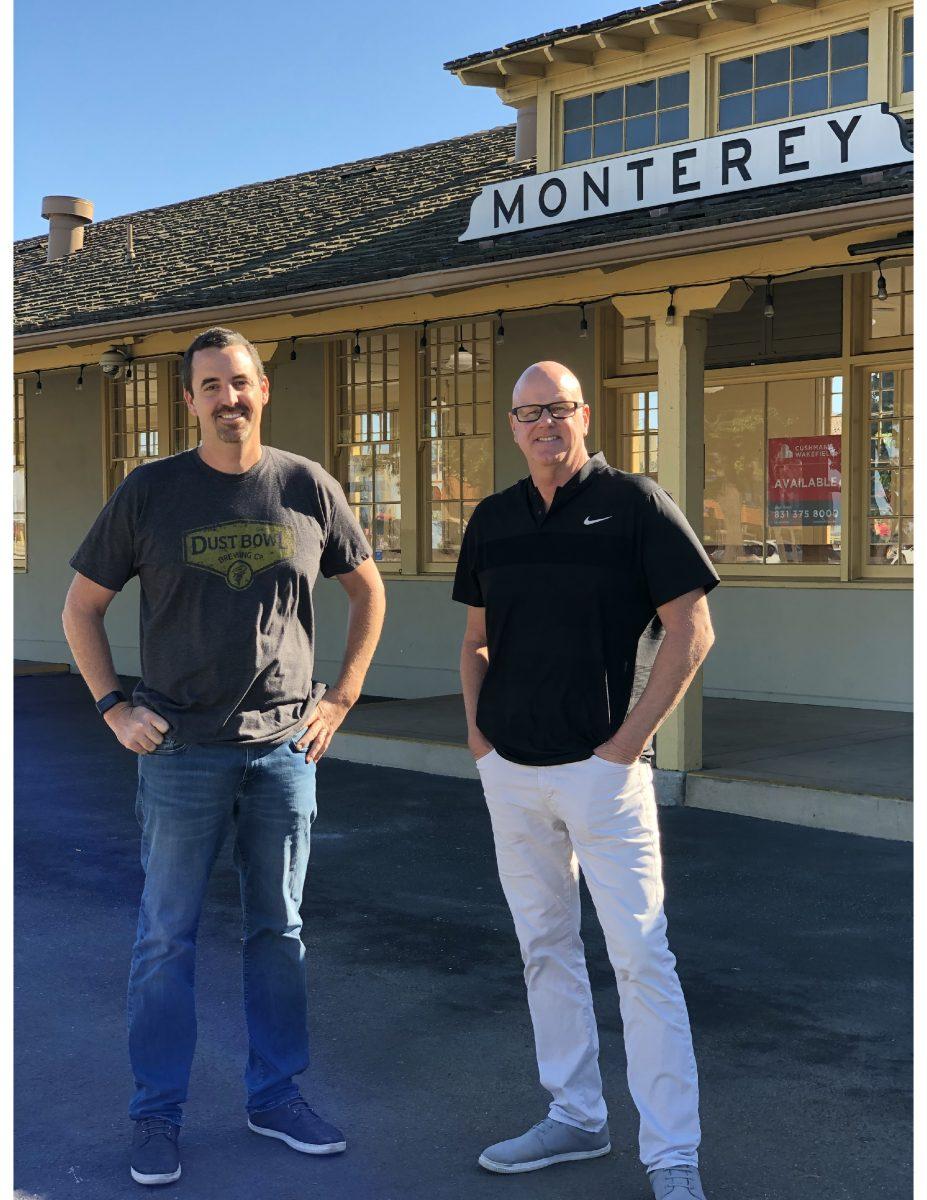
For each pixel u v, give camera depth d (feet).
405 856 21.21
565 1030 11.02
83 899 18.92
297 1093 11.63
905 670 30.96
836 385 32.04
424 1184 10.61
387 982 15.34
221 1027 14.19
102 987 15.28
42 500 50.16
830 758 25.13
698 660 10.37
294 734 11.59
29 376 49.29
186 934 11.22
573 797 10.38
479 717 11.11
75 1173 10.85
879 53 28.25
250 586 11.12
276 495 11.35
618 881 10.30
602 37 31.50
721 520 34.24
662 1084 10.09
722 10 29.55
